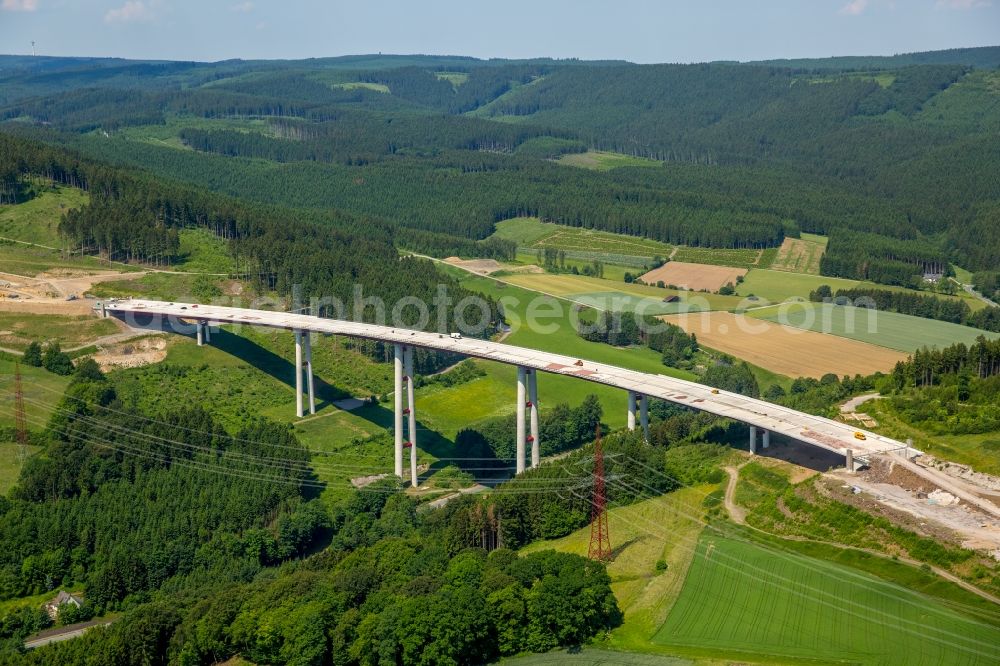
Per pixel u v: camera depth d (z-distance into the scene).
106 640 186.12
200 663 182.88
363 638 174.00
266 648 179.50
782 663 163.62
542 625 176.62
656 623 179.88
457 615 173.75
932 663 159.62
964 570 182.00
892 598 178.00
